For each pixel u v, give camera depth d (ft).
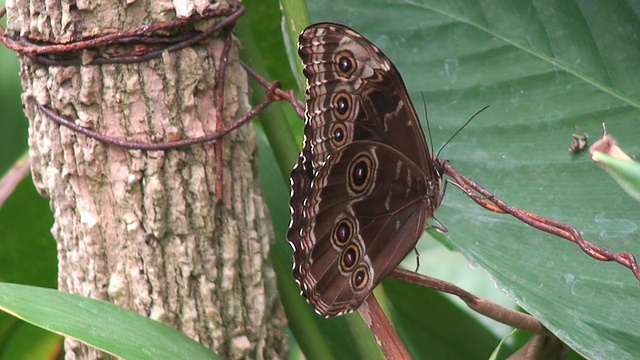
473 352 7.17
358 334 6.85
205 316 6.75
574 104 7.06
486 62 7.11
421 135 6.75
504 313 6.88
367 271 6.78
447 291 6.84
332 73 6.69
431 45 7.13
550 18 7.11
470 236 6.95
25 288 6.63
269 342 6.81
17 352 7.26
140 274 6.73
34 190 7.11
